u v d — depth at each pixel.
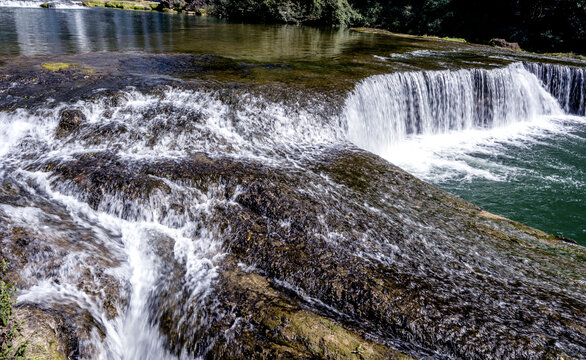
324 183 7.09
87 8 37.00
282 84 11.12
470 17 28.84
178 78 10.99
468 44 24.20
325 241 5.51
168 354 4.57
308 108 9.80
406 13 30.56
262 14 32.78
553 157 12.72
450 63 15.85
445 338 4.19
